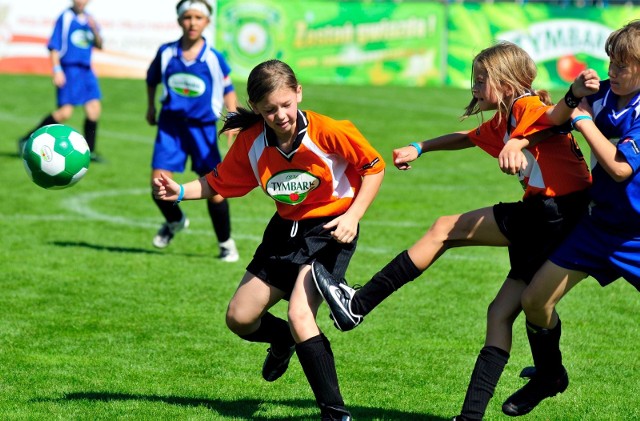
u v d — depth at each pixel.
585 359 11.48
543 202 8.45
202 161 16.47
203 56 16.11
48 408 9.31
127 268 15.76
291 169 8.62
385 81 51.28
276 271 8.80
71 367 10.74
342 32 50.56
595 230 8.18
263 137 8.68
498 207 8.58
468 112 9.09
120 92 43.28
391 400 9.87
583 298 14.40
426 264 8.61
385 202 22.66
